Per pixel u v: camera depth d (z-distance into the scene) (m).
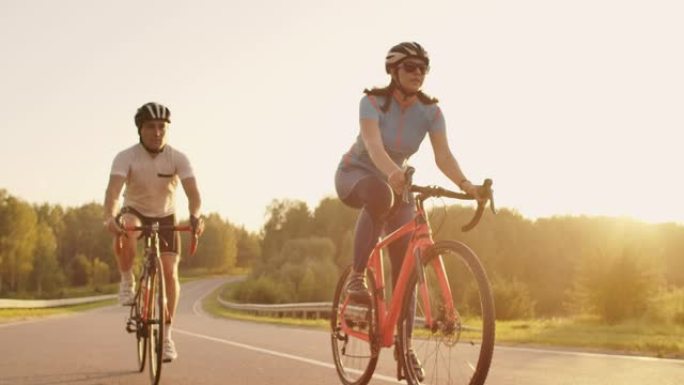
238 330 12.85
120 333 11.24
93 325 14.18
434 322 4.04
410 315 4.32
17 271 117.25
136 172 6.12
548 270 106.44
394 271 4.67
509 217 110.94
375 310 4.72
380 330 4.65
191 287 111.06
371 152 4.48
